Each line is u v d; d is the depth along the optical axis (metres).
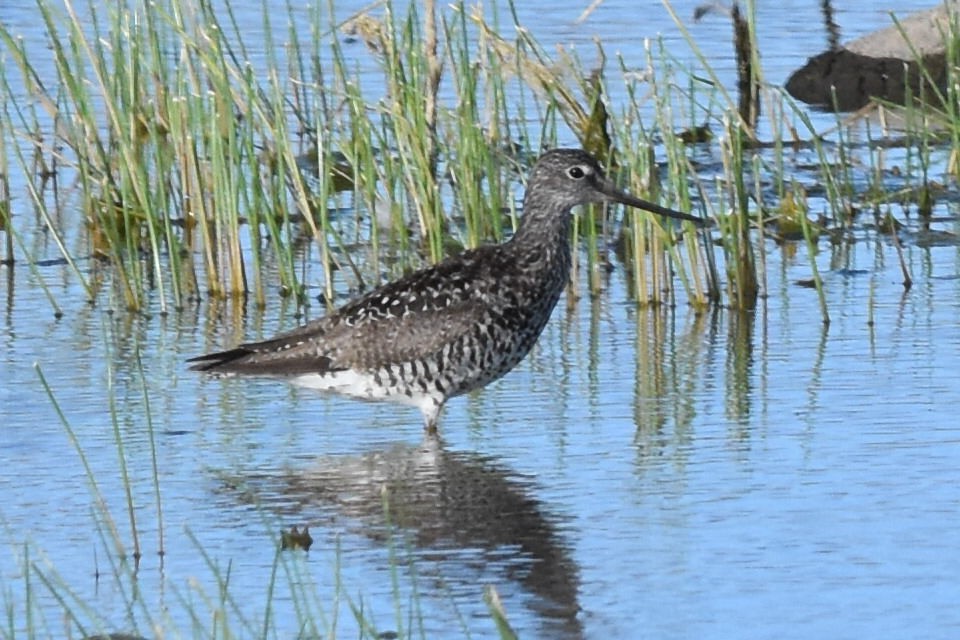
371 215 16.78
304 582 9.95
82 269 17.62
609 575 9.95
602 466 11.81
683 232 16.28
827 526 10.55
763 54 24.00
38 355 14.75
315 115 18.31
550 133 19.36
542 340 15.21
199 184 16.62
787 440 12.18
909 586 9.62
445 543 10.52
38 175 20.28
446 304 12.77
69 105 21.47
